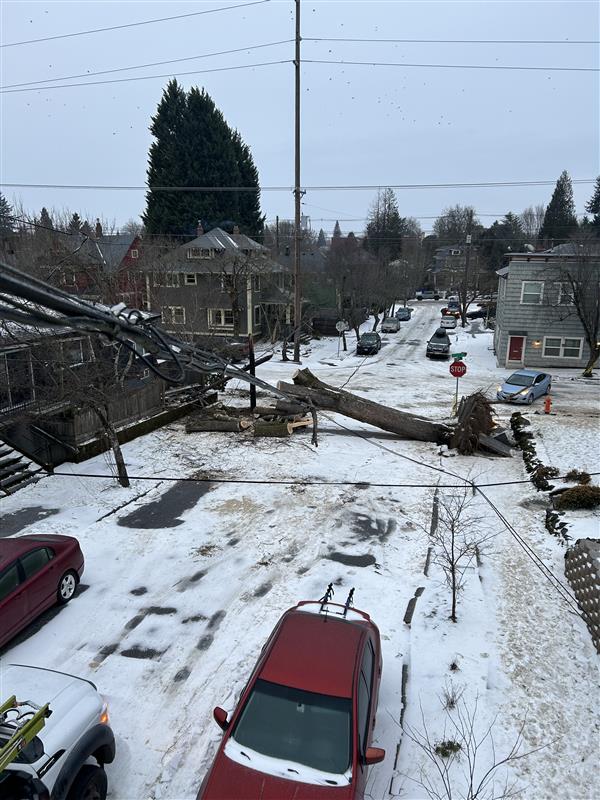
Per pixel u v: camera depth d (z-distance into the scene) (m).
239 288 40.94
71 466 17.02
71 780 5.66
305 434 20.81
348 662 6.65
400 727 7.45
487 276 71.12
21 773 5.29
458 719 7.59
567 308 33.44
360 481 16.23
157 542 12.50
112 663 8.65
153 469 16.98
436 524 13.48
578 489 13.84
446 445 19.78
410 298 81.75
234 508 14.34
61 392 14.58
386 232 97.75
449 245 113.75
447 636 9.30
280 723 6.02
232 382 29.47
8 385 15.26
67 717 6.07
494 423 20.11
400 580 11.04
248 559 11.80
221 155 58.16
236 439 20.02
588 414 23.55
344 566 11.55
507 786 6.62
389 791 6.49
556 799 6.48
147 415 21.14
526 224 125.75
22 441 16.33
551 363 34.69
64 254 22.95
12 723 5.62
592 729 7.49
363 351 39.47
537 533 12.98
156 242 45.66
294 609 8.03
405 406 24.91
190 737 7.30
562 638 9.30
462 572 10.91
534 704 7.91
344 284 49.66
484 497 14.95
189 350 5.54
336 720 6.01
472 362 37.00
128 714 7.66
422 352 40.75
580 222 96.69
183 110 56.91
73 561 10.35
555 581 10.95
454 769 6.83
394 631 9.41
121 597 10.41
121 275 31.53
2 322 13.02
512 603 10.27
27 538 10.27
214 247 41.00
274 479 16.31
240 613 9.92
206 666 8.59
